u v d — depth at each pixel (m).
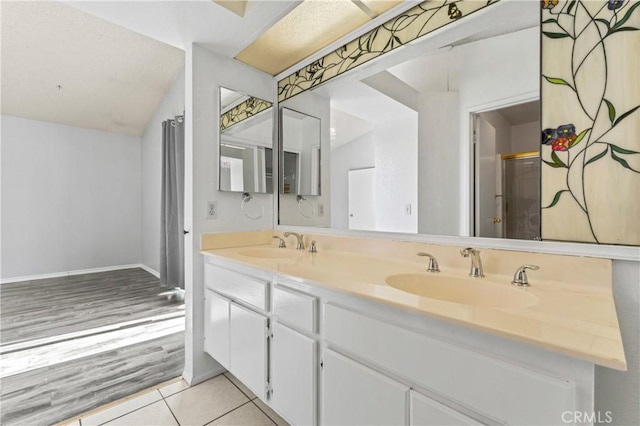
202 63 1.78
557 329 0.63
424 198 1.35
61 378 1.78
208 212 1.81
